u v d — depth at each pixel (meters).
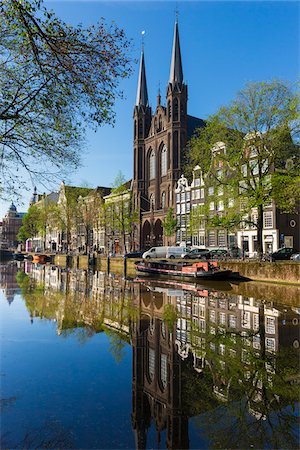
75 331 12.48
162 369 8.90
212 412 6.70
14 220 174.75
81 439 5.54
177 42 74.69
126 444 5.45
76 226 77.69
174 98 72.62
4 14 7.85
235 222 29.53
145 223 76.94
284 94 26.70
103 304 18.78
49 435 5.61
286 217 46.53
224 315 15.85
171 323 14.18
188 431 5.96
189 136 74.94
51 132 10.53
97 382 7.84
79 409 6.52
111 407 6.64
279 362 9.58
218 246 53.38
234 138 28.55
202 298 21.03
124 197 80.75
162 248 51.09
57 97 9.51
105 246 84.06
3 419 6.10
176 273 34.75
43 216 82.25
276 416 6.58
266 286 26.42
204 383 8.08
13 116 9.66
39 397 6.99
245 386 7.95
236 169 28.62
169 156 72.00
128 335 12.18
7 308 16.94
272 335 12.41
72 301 19.75
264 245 46.50
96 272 44.91
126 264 46.66
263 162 28.11
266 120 27.20
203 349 10.70
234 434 5.92
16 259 96.38
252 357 9.99
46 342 10.95
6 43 8.94
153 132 79.12
